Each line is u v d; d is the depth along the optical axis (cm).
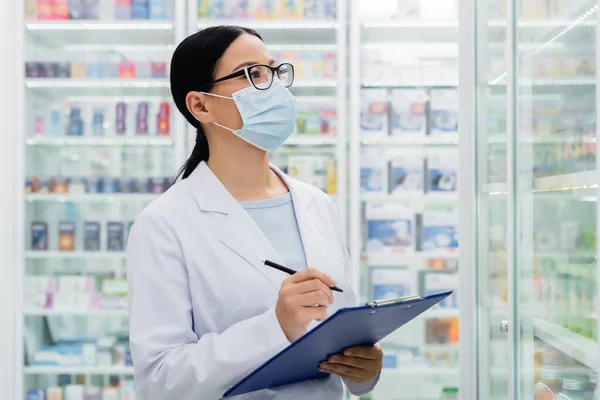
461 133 294
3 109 375
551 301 178
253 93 140
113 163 415
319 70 400
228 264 133
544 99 184
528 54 199
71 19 394
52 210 422
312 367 129
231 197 139
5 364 376
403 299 113
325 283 120
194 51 142
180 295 133
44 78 397
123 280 401
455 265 408
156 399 127
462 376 292
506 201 227
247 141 143
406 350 402
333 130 402
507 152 215
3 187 375
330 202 158
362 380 134
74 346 407
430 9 393
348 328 112
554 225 175
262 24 393
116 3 397
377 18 390
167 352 127
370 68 401
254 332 122
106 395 402
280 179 156
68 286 404
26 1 396
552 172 177
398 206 400
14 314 380
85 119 406
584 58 151
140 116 403
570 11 161
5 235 376
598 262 128
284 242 142
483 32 274
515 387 210
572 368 160
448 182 398
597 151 128
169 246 134
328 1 395
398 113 401
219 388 125
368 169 400
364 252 395
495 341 251
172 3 399
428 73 401
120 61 404
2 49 375
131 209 423
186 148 399
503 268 233
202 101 143
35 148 416
